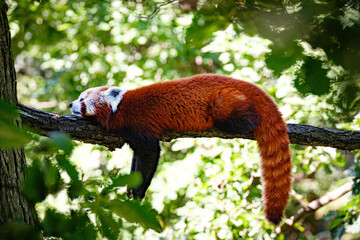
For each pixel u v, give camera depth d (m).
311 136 7.44
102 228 2.84
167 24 13.77
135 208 2.79
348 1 3.21
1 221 4.09
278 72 3.16
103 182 3.11
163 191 11.52
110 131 7.76
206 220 9.59
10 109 2.04
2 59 5.02
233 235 10.10
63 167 2.78
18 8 13.27
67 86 14.30
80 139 7.27
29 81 16.22
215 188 9.78
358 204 9.71
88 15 14.16
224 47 10.90
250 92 7.52
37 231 2.79
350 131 7.48
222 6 3.44
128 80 13.03
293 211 15.41
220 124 7.40
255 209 10.09
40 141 2.78
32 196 2.75
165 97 7.75
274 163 7.23
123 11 13.72
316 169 12.42
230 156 10.43
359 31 3.09
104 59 14.08
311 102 10.11
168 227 10.80
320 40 3.18
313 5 3.22
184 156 13.55
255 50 10.65
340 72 3.40
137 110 7.81
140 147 7.79
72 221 2.82
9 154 4.43
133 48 15.85
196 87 7.66
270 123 7.34
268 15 3.27
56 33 14.68
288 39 3.15
